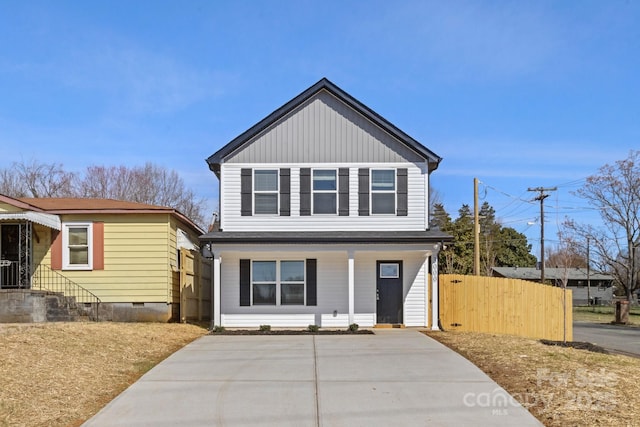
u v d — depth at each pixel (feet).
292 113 63.05
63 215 62.44
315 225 61.98
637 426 24.66
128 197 144.15
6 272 62.08
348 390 31.19
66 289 62.13
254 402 28.73
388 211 62.44
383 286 63.05
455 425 25.21
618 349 61.52
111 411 26.94
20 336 39.11
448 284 63.36
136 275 62.49
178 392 30.50
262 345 46.80
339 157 62.64
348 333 55.88
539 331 63.26
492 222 208.85
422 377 34.22
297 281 62.80
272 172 62.49
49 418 25.26
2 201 58.44
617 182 136.67
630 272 139.33
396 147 62.95
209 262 81.46
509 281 63.26
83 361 35.29
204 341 49.29
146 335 48.03
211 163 62.64
